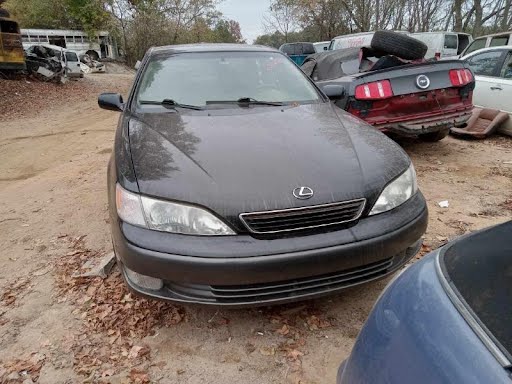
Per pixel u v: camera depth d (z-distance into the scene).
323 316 2.60
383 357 1.32
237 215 2.12
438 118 4.78
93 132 8.84
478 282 1.32
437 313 1.28
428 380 1.14
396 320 1.39
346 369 1.51
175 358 2.32
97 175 5.38
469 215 3.85
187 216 2.15
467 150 5.80
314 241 2.15
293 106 3.38
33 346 2.45
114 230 2.38
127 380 2.18
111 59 34.38
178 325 2.56
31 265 3.33
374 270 2.37
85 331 2.55
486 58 6.76
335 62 6.13
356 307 2.66
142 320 2.62
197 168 2.32
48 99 14.48
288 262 2.10
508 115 6.13
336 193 2.22
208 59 3.85
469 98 4.98
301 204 2.15
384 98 4.52
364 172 2.38
